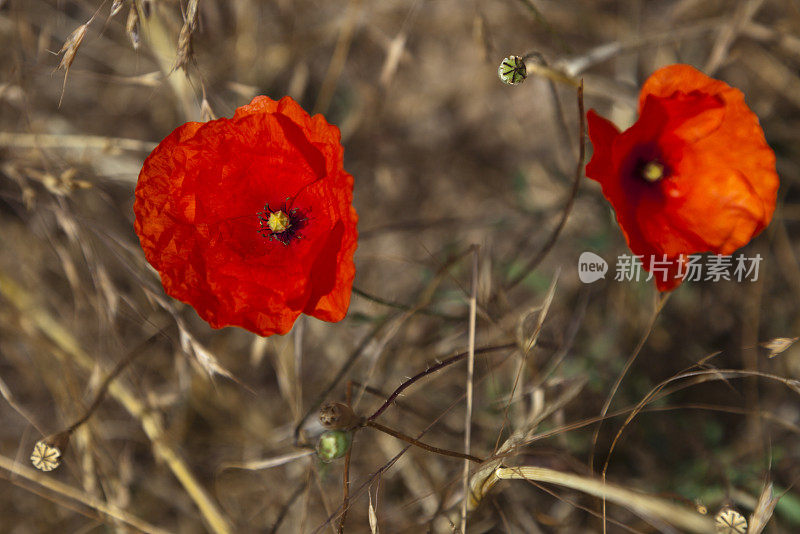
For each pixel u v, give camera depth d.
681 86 0.48
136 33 0.50
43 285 0.63
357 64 0.70
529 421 0.53
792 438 0.61
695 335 0.64
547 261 0.66
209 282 0.47
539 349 0.62
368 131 0.68
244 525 0.61
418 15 0.70
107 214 0.66
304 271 0.47
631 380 0.61
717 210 0.49
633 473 0.60
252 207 0.48
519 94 0.70
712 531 0.45
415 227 0.64
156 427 0.56
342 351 0.62
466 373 0.60
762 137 0.48
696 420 0.61
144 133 0.69
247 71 0.66
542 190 0.69
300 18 0.69
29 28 0.64
